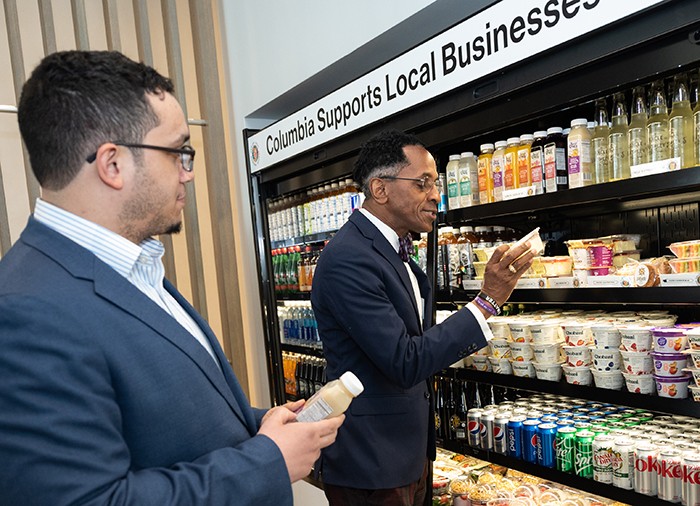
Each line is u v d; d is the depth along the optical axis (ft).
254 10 10.94
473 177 6.84
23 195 11.56
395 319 5.32
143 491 2.53
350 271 5.43
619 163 5.41
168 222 3.16
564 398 7.08
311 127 8.59
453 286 6.99
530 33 5.15
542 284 5.91
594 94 4.90
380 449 5.60
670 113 5.10
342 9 8.62
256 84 11.07
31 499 2.33
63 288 2.66
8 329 2.43
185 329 3.11
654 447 5.18
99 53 2.99
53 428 2.37
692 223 6.19
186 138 3.24
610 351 5.40
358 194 8.83
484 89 5.78
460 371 6.93
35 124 2.85
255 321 12.02
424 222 5.90
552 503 6.50
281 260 10.91
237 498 2.76
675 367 4.92
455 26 5.91
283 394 10.80
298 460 3.10
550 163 5.77
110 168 2.87
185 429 2.91
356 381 3.53
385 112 7.03
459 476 7.70
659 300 4.76
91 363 2.57
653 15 4.31
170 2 11.70
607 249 5.48
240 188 11.98
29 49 11.58
